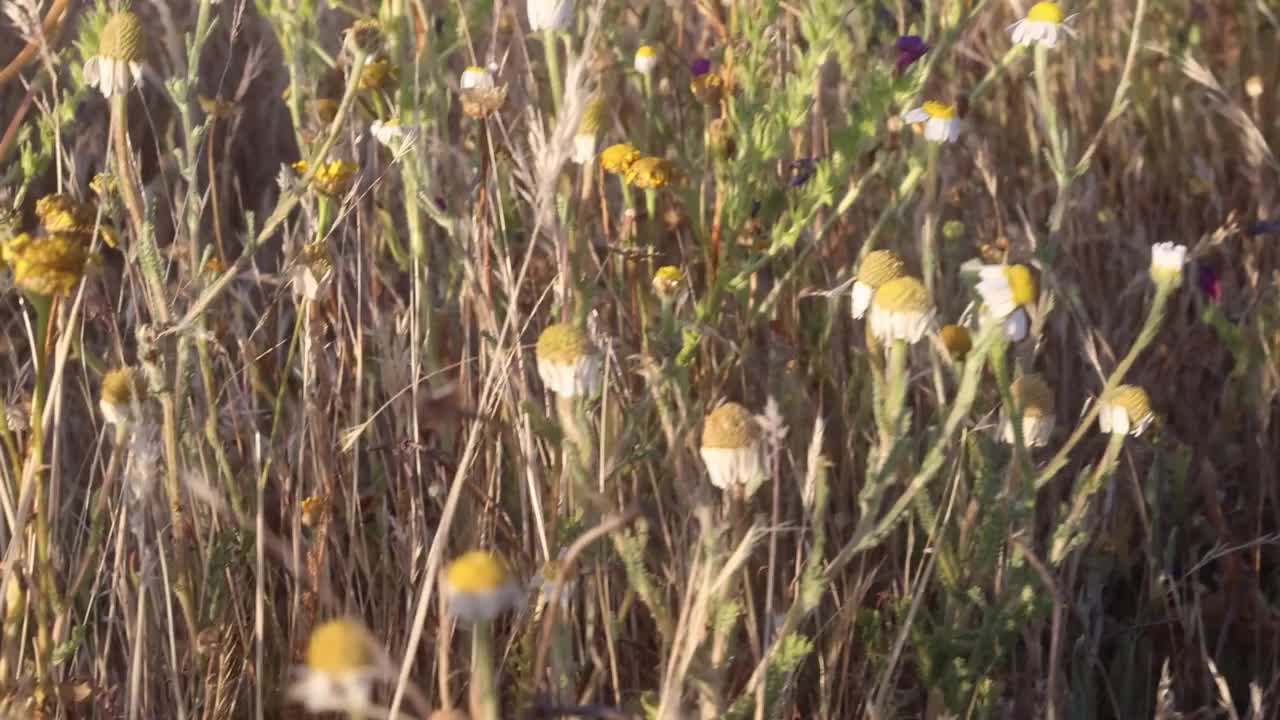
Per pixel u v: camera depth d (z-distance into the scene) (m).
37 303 0.64
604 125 0.77
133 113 1.08
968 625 0.74
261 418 0.81
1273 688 0.80
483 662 0.59
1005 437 0.70
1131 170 1.04
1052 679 0.71
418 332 0.78
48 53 0.72
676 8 0.91
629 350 0.79
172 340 0.73
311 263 0.73
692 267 0.85
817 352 0.83
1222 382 0.91
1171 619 0.79
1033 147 0.96
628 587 0.75
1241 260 0.97
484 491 0.76
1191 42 1.05
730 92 0.82
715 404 0.77
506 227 0.80
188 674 0.72
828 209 0.86
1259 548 0.82
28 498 0.66
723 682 0.65
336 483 0.77
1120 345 0.89
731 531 0.67
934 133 0.78
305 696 0.58
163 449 0.71
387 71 0.81
